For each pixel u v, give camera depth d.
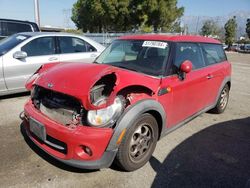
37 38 6.14
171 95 3.58
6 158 3.41
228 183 3.14
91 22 36.53
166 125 3.63
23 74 5.88
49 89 3.00
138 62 3.85
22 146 3.73
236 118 5.46
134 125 2.98
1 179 2.99
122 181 3.05
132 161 3.18
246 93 8.04
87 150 2.78
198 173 3.30
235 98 7.29
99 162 2.84
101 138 2.74
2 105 5.59
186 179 3.16
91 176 3.11
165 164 3.47
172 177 3.19
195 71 4.24
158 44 3.94
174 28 36.00
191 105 4.21
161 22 32.88
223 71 5.21
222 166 3.51
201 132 4.60
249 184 3.14
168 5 32.31
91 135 2.71
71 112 2.87
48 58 6.20
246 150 4.00
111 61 4.12
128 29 34.25
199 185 3.06
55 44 6.41
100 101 2.78
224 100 5.67
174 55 3.79
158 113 3.36
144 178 3.13
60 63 3.72
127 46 4.19
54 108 3.04
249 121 5.30
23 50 5.89
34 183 2.94
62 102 2.95
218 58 5.28
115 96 2.78
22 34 6.43
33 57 6.00
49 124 2.94
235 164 3.58
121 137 2.85
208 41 5.01
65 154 2.92
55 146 2.97
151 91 3.22
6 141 3.88
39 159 3.41
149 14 31.83
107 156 2.85
